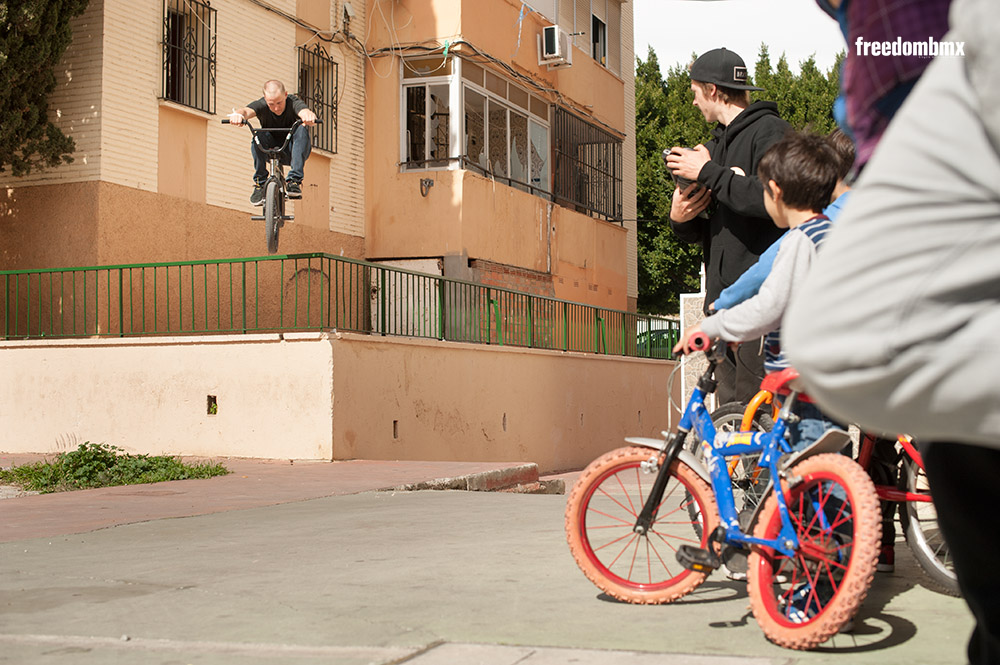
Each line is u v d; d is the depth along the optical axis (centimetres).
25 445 1298
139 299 1345
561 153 2103
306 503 779
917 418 131
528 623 348
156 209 1393
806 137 358
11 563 504
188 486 920
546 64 2016
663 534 412
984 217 126
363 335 1233
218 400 1216
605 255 2278
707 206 482
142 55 1380
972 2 127
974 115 128
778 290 335
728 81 484
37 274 1344
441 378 1412
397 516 678
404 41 1784
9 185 1366
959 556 180
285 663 309
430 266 1756
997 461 167
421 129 1788
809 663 292
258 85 1577
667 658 298
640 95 3556
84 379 1276
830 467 319
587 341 1903
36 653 328
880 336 129
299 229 1641
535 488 1103
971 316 126
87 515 712
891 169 132
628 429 2042
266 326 1563
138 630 353
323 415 1169
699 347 351
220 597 407
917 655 300
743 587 406
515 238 1898
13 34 1187
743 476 383
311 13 1688
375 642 327
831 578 318
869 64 162
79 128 1327
